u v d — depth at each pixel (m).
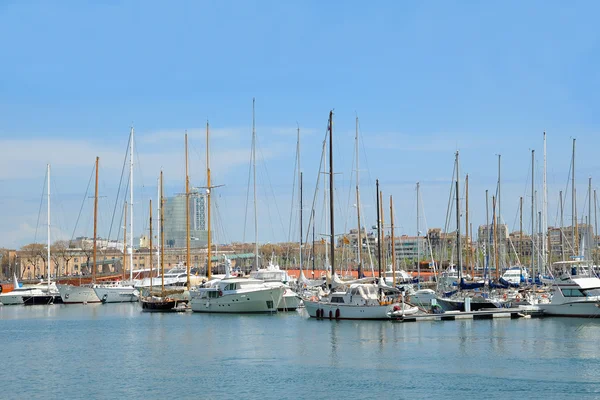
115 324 99.88
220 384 56.41
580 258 113.88
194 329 89.38
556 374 57.84
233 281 105.00
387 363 63.00
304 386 55.09
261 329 86.50
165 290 125.44
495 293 105.69
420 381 56.03
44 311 130.25
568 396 51.25
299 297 103.38
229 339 79.31
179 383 57.09
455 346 71.25
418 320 91.12
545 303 96.50
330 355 67.31
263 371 60.72
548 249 131.62
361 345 72.50
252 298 103.88
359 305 91.31
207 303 108.69
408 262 199.38
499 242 157.25
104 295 146.62
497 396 51.47
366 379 56.91
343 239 119.81
